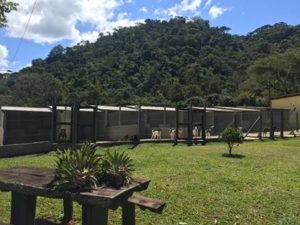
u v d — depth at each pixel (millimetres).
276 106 48781
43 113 23000
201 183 10586
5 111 21297
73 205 7734
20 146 17844
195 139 25250
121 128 28078
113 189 4828
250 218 7441
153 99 60125
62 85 52469
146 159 15703
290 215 7660
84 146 5363
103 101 53219
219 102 59156
